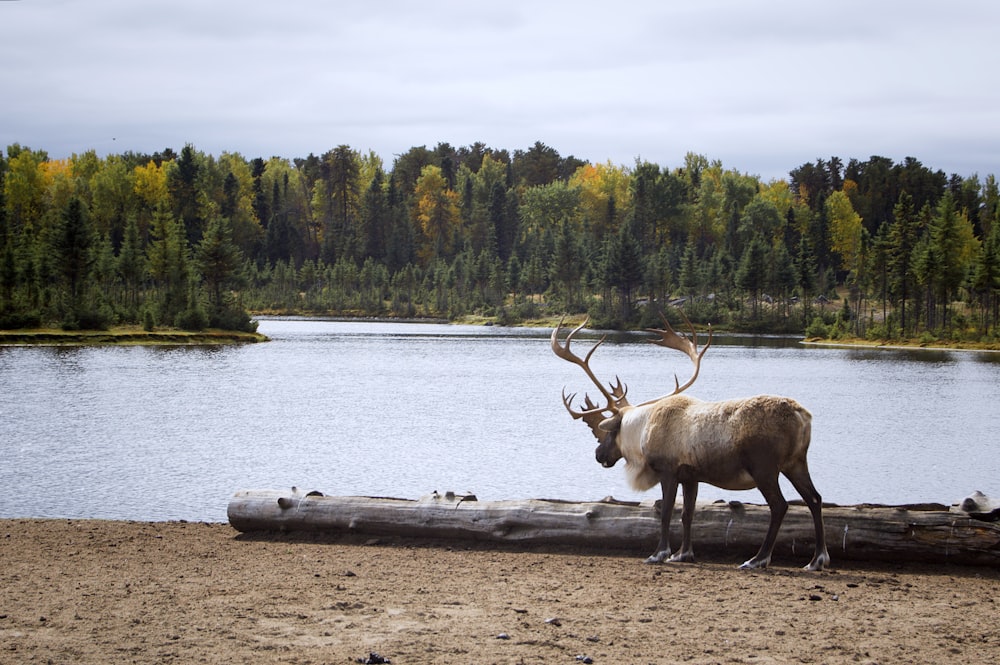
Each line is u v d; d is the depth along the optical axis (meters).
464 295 182.88
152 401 47.22
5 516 20.11
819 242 183.62
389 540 13.76
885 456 31.72
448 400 49.91
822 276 173.62
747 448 11.63
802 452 11.73
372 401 48.97
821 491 24.95
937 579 11.27
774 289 146.25
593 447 32.66
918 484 26.09
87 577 11.41
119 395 49.75
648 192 192.38
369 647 8.56
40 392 50.53
